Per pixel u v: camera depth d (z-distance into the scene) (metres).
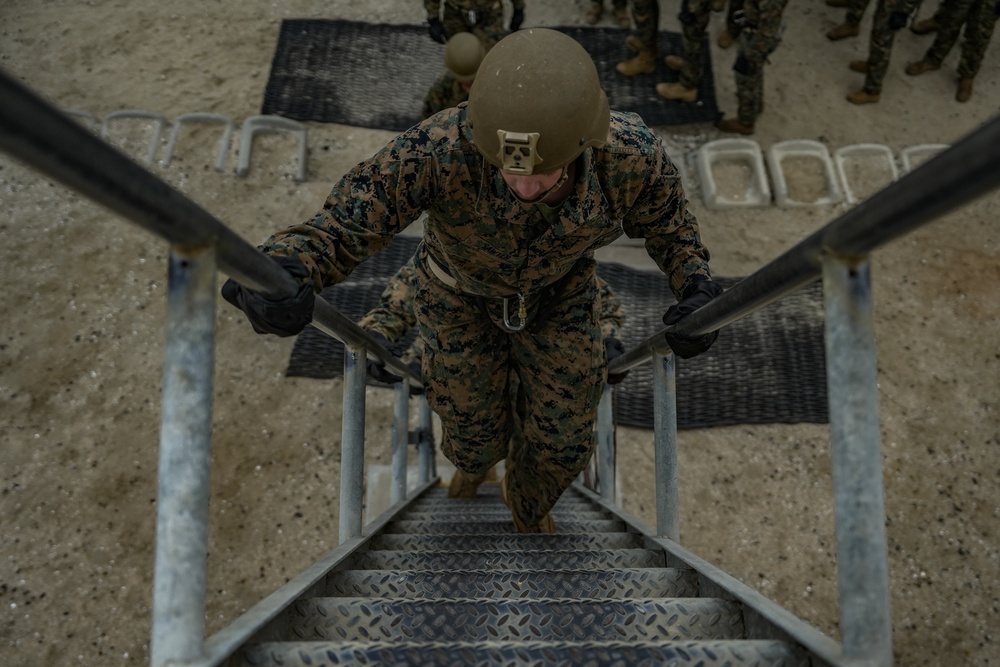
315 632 1.48
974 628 4.23
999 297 5.30
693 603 1.54
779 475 4.72
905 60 6.64
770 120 6.14
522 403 2.81
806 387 4.98
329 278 1.60
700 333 1.78
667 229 1.95
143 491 4.43
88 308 4.96
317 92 6.01
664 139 5.98
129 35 6.27
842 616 1.01
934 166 0.78
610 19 6.69
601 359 2.38
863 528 1.00
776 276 1.21
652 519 4.65
